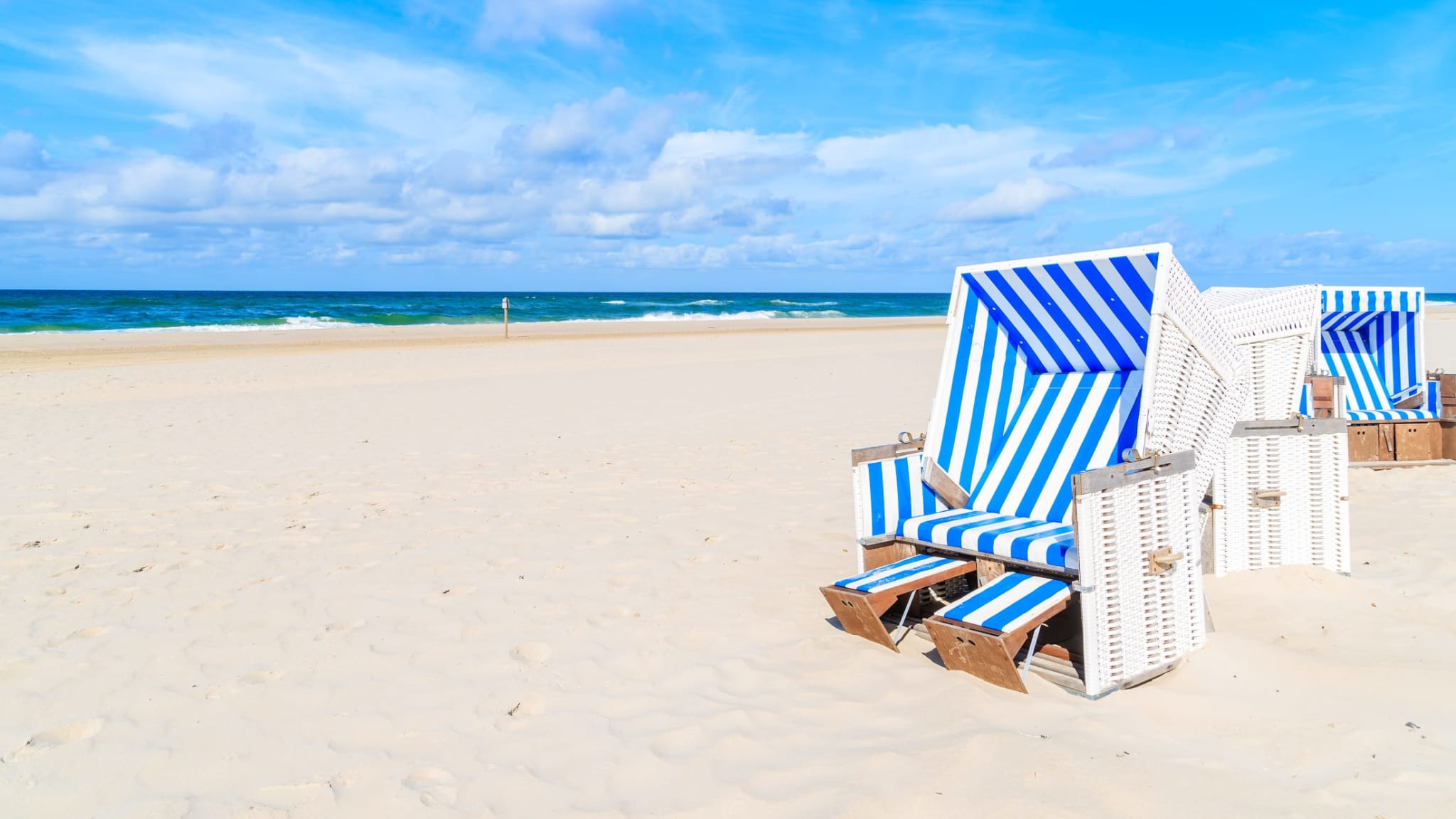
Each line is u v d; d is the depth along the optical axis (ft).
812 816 8.79
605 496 23.95
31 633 14.51
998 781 9.16
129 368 64.49
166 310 179.11
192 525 21.40
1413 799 8.61
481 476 26.84
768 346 90.68
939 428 15.24
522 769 10.02
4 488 25.71
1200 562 12.67
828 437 33.04
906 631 13.84
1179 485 12.16
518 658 13.30
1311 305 19.89
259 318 155.94
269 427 37.04
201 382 55.47
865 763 9.71
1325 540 16.01
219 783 9.91
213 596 16.21
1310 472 15.99
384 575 17.31
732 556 18.24
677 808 9.09
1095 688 11.10
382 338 107.04
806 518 21.22
